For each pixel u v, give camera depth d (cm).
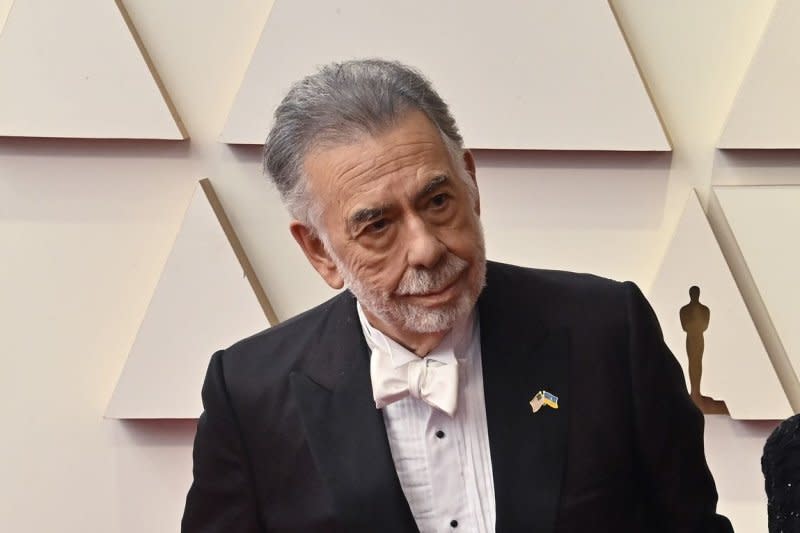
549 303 235
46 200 403
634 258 394
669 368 232
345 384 233
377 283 208
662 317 390
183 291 396
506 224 394
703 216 383
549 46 379
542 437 221
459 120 384
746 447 398
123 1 395
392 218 204
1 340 411
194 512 247
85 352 410
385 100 204
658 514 235
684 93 388
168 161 400
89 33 388
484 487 226
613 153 389
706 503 234
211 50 396
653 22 387
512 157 391
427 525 226
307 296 404
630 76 378
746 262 385
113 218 404
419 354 228
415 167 202
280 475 235
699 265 386
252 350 248
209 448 244
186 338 398
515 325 231
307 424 232
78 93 390
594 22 376
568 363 227
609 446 223
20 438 414
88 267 406
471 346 233
